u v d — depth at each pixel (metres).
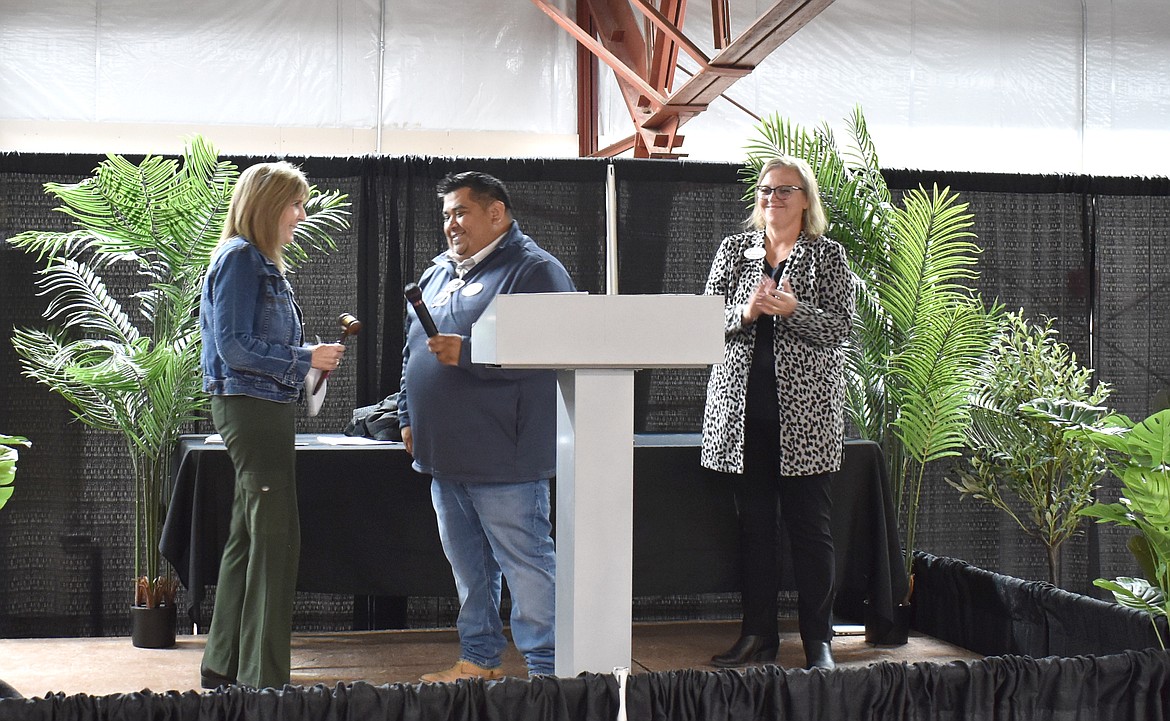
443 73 7.07
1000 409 4.18
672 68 6.48
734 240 3.75
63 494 4.39
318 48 6.91
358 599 4.48
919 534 4.96
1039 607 3.68
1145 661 2.64
